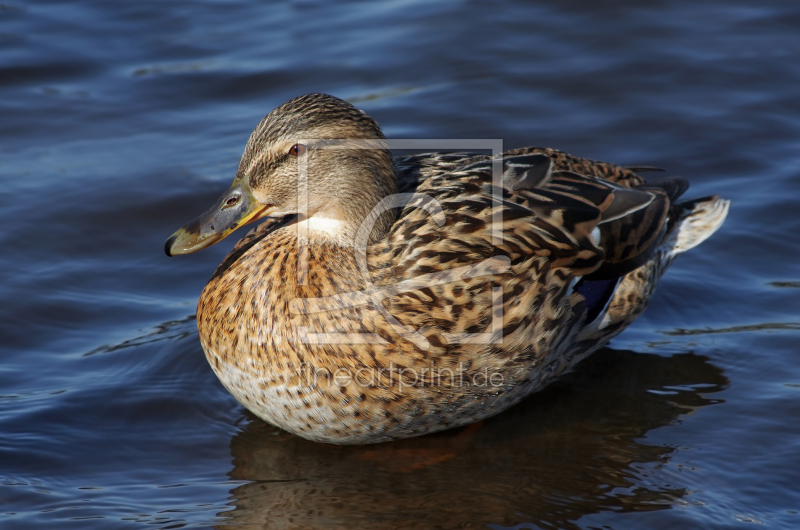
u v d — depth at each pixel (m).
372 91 14.77
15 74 15.21
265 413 9.23
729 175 13.12
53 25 16.58
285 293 8.83
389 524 8.01
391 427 9.04
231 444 9.29
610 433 9.27
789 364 10.13
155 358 10.44
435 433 9.46
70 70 15.43
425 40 15.92
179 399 9.90
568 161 10.66
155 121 14.45
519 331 8.98
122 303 11.30
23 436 9.17
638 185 10.90
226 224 9.44
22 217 12.45
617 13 16.52
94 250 12.07
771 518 7.98
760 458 8.73
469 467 8.85
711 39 15.75
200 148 13.90
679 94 14.62
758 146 13.58
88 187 13.02
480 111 14.27
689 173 13.16
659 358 10.41
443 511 8.18
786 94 14.52
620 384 10.03
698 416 9.43
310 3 17.33
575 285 9.66
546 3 16.86
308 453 9.16
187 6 17.27
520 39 15.89
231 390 9.38
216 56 15.77
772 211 12.47
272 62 15.54
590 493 8.39
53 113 14.50
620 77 14.98
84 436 9.28
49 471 8.75
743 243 12.09
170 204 12.79
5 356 10.38
